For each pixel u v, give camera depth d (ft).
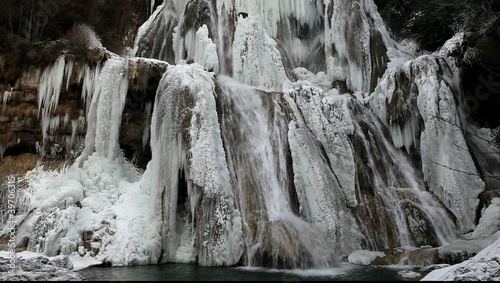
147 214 43.04
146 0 81.76
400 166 54.70
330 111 53.01
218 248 39.42
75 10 73.87
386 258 41.06
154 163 45.50
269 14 72.08
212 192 41.34
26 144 52.65
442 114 54.19
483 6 64.85
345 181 49.08
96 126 50.26
